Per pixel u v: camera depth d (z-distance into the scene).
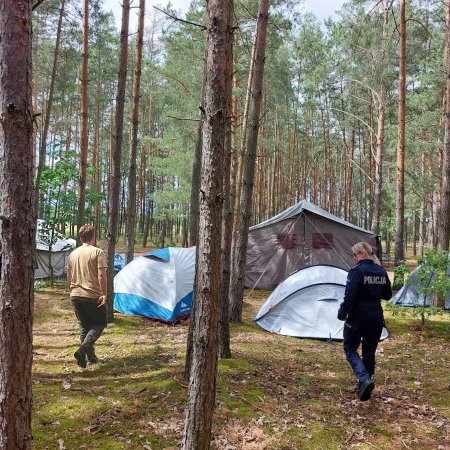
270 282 12.37
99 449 3.26
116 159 7.36
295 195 37.44
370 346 4.59
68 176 11.31
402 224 13.59
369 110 24.20
